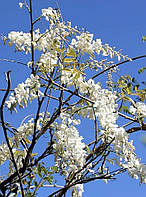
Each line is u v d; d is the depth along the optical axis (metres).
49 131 2.61
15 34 2.58
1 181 2.74
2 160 2.73
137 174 2.36
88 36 2.69
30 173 2.64
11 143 2.74
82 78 2.62
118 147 2.34
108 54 2.76
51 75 2.54
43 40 2.59
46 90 2.53
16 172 2.58
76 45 2.67
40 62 2.50
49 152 2.63
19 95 2.42
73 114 2.68
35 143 2.56
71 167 2.43
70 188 2.60
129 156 2.40
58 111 2.63
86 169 2.50
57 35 2.66
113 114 2.47
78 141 2.51
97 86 2.59
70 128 2.55
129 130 2.74
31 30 2.60
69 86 2.58
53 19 2.68
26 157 2.56
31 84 2.47
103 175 2.37
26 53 2.56
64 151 2.59
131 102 2.76
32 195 2.49
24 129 2.69
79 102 2.71
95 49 2.72
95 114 2.45
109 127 2.43
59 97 2.61
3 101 2.30
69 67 2.61
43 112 2.79
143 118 2.71
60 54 2.58
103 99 2.54
